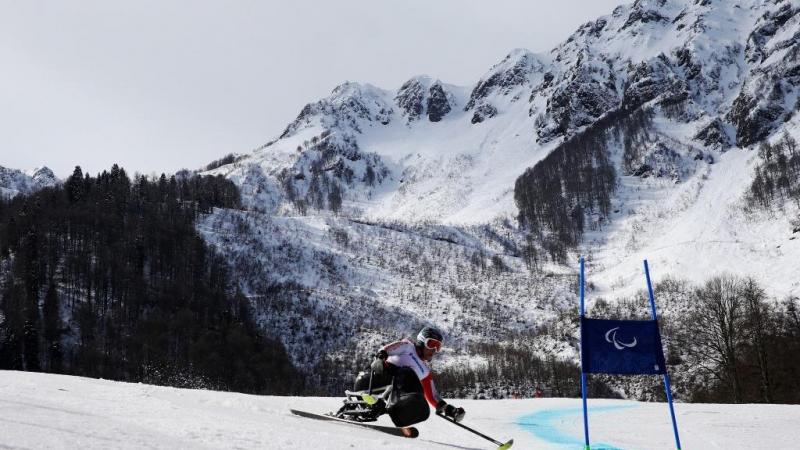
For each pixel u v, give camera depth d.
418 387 7.49
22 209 143.75
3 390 8.24
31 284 109.69
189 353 103.62
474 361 125.12
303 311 146.88
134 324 114.88
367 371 7.99
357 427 7.91
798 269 121.75
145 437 4.93
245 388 103.25
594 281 189.88
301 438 6.07
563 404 15.88
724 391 44.72
